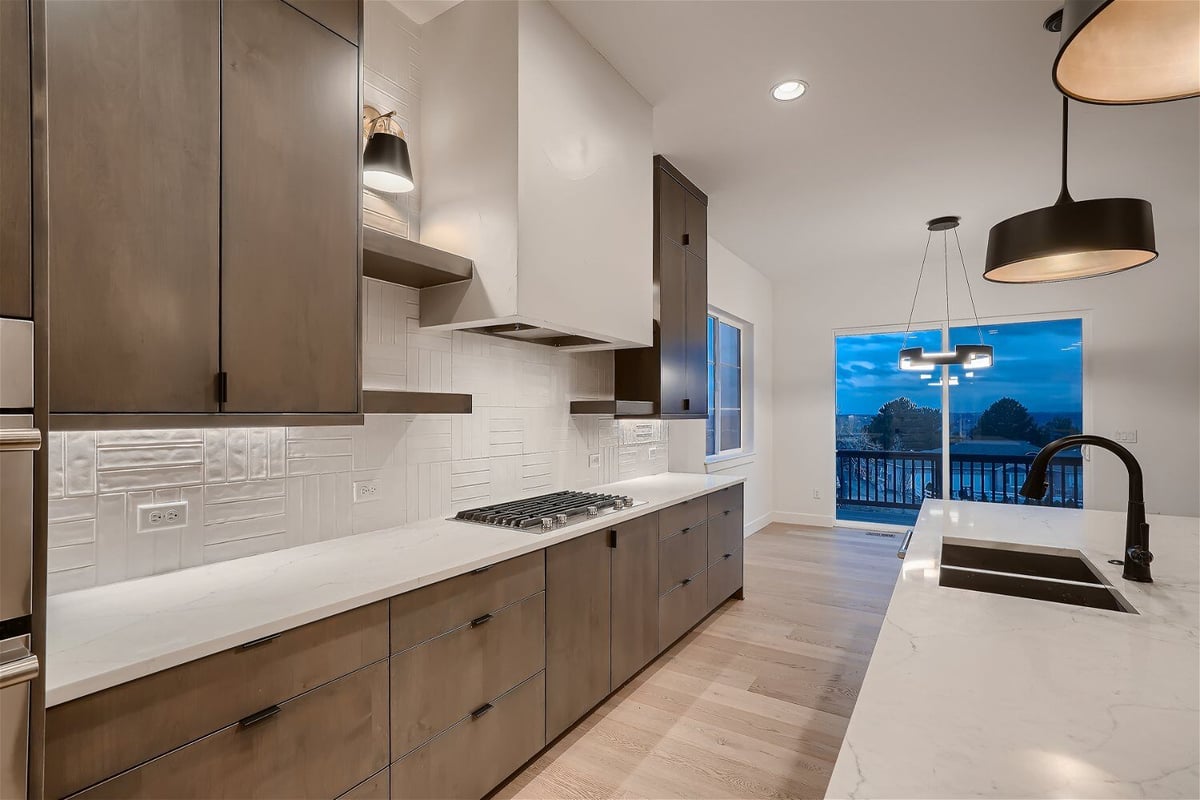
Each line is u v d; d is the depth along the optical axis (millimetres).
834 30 2391
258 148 1502
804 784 2021
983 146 3373
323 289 1648
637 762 2145
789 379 6660
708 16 2332
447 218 2342
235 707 1210
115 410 1229
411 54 2408
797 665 2963
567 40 2398
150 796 1079
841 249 5477
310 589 1479
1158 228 4785
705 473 4719
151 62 1301
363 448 2129
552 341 2906
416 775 1609
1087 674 962
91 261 1199
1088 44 1062
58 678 988
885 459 6246
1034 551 2082
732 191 4066
